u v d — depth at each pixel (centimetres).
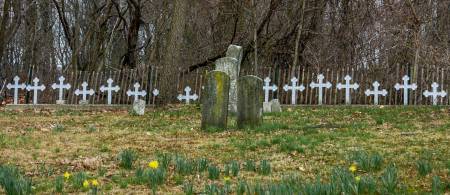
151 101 2123
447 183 627
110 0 2828
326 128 1268
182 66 2809
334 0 2708
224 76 1246
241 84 1267
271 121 1448
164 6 2811
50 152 961
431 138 1076
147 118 1623
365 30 2700
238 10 2662
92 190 596
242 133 1184
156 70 2148
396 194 570
